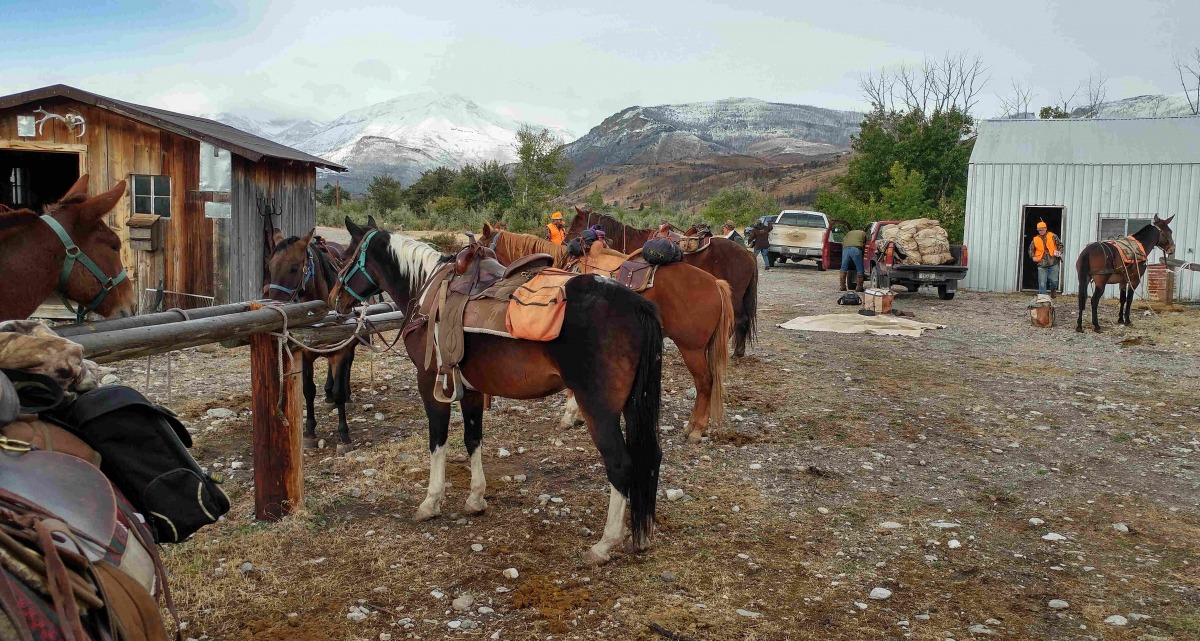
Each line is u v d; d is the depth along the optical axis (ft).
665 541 15.38
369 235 18.02
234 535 15.29
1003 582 13.84
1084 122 70.38
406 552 14.69
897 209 99.76
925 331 43.09
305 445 20.93
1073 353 37.04
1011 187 65.67
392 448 20.75
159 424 7.47
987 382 30.45
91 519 6.21
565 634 11.89
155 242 35.42
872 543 15.52
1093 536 15.99
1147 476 19.76
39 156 45.88
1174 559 14.88
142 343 12.18
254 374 15.78
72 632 5.42
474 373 14.93
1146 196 62.08
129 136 35.35
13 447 6.24
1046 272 53.47
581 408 13.78
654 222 144.56
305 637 11.62
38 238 12.15
